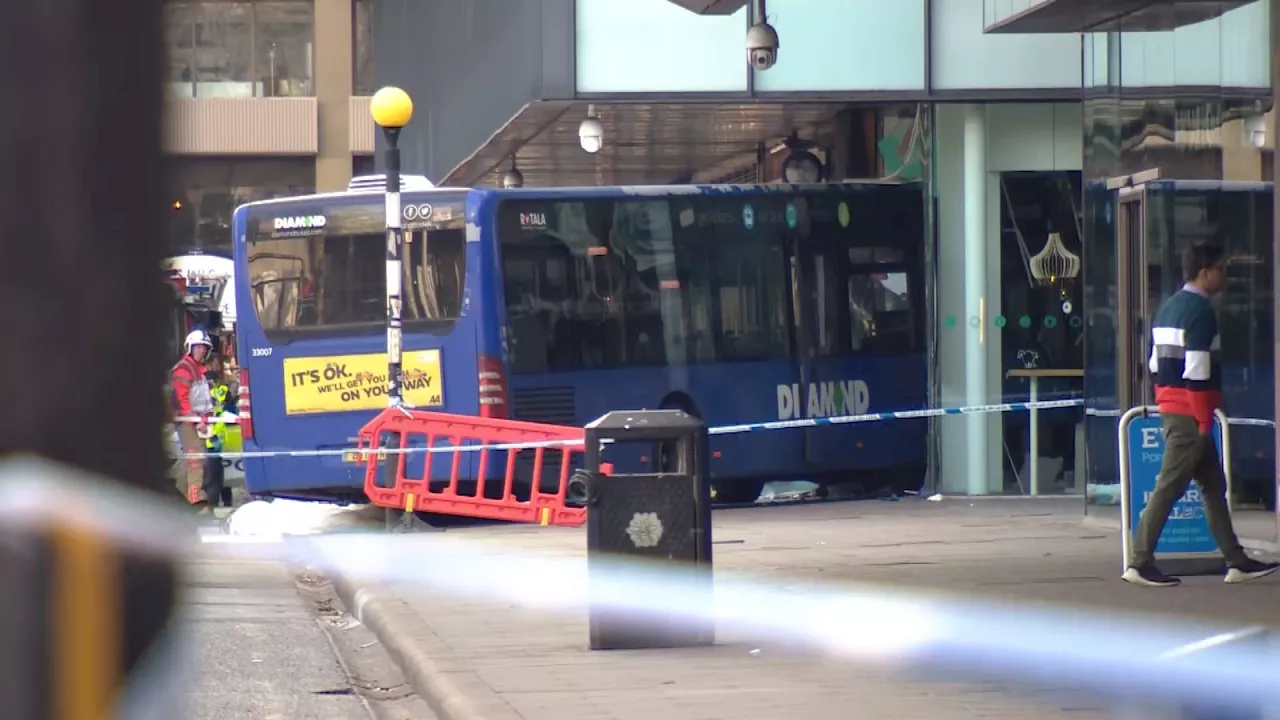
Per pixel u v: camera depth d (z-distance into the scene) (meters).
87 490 7.79
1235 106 43.50
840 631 30.53
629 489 29.19
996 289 63.44
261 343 60.84
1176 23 45.53
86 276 7.75
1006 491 63.84
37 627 7.71
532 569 43.19
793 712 22.89
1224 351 43.28
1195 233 44.84
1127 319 47.59
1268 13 42.03
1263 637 10.23
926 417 67.12
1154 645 24.67
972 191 63.06
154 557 8.10
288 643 33.75
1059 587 35.56
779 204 65.38
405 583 40.41
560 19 57.50
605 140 71.38
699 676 26.23
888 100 58.81
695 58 58.09
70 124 7.70
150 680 8.12
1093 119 49.53
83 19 7.71
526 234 61.06
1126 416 36.44
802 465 65.12
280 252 60.97
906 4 58.75
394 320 57.03
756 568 40.53
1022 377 63.56
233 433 74.12
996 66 59.00
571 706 23.64
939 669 26.42
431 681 26.25
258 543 54.84
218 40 162.50
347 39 163.62
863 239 66.44
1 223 7.64
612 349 62.38
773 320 65.12
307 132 162.62
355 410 60.41
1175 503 37.09
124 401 7.87
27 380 7.68
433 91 84.88
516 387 60.56
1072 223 63.28
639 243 63.06
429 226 60.31
